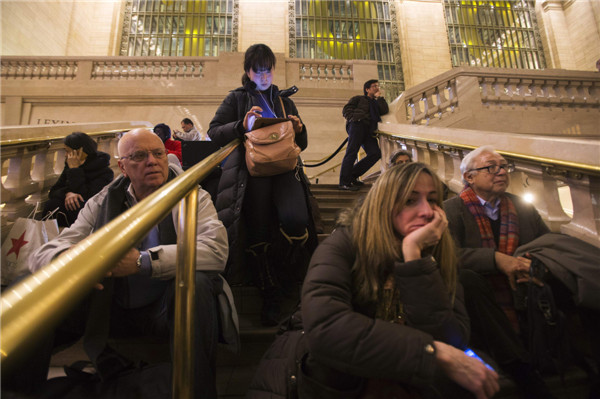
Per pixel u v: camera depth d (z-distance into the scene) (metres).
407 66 16.17
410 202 1.08
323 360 0.88
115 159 4.89
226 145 2.02
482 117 6.25
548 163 2.30
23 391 0.99
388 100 15.79
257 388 1.10
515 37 17.06
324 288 0.98
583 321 1.39
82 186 2.81
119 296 1.41
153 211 0.77
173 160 2.84
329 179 8.06
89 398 1.01
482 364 0.84
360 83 8.61
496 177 1.85
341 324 0.88
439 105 6.31
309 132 8.26
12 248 1.83
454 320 0.95
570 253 1.47
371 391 0.92
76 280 0.43
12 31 11.00
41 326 0.34
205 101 8.41
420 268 0.95
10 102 8.21
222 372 1.64
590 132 6.40
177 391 1.00
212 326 1.25
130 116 8.31
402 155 3.01
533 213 1.90
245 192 2.10
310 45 16.25
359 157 7.70
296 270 2.18
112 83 8.41
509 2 17.45
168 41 15.86
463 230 1.86
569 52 16.56
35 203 3.05
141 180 1.52
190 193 1.21
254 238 2.04
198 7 16.27
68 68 8.80
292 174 2.15
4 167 3.85
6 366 0.29
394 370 0.82
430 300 0.94
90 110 8.34
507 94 6.55
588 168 2.03
